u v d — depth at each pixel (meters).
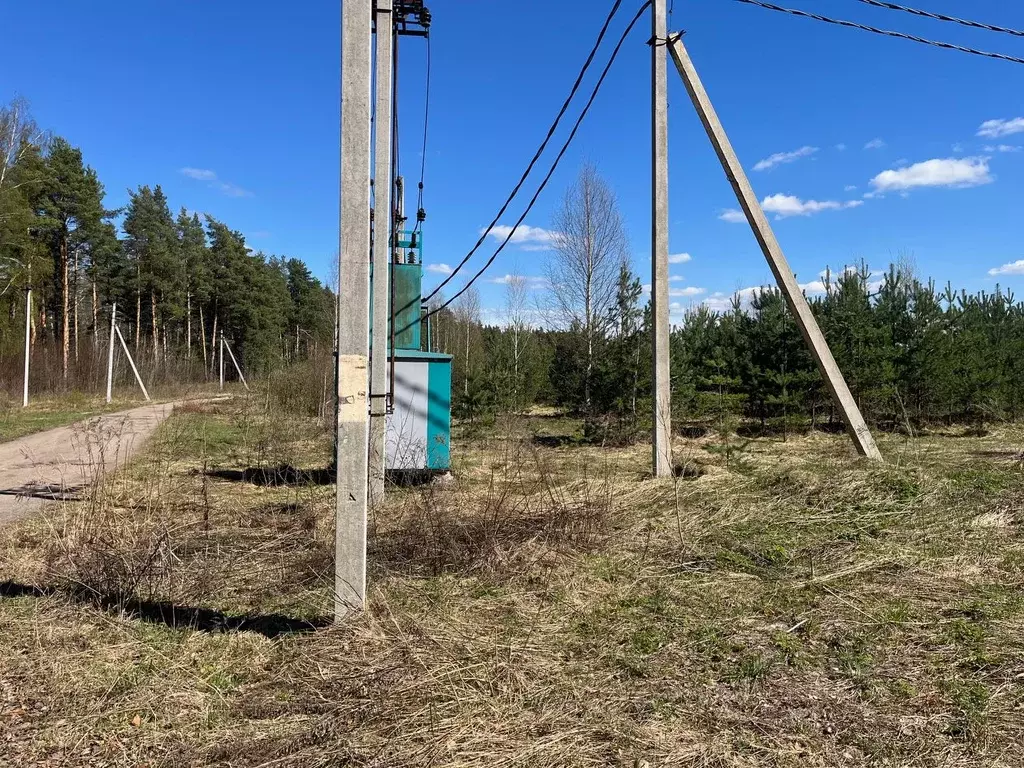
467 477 8.58
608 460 10.02
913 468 7.16
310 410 18.50
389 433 8.02
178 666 3.26
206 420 18.45
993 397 13.51
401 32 7.58
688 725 2.76
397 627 3.63
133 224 45.81
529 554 4.91
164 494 7.48
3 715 2.84
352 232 3.57
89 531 4.96
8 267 30.36
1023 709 2.84
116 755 2.57
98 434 8.08
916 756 2.53
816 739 2.65
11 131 29.06
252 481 8.59
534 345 20.69
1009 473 7.12
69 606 3.96
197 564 4.76
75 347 37.44
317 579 4.44
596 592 4.31
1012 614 3.83
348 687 3.05
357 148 3.54
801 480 6.87
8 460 10.77
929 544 5.14
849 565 4.73
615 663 3.31
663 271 8.21
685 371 13.39
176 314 46.34
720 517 5.98
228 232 52.28
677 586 4.40
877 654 3.39
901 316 14.30
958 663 3.27
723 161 8.27
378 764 2.48
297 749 2.60
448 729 2.71
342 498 3.70
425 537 4.99
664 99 8.29
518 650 3.42
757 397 13.72
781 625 3.78
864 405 13.48
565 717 2.81
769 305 14.46
